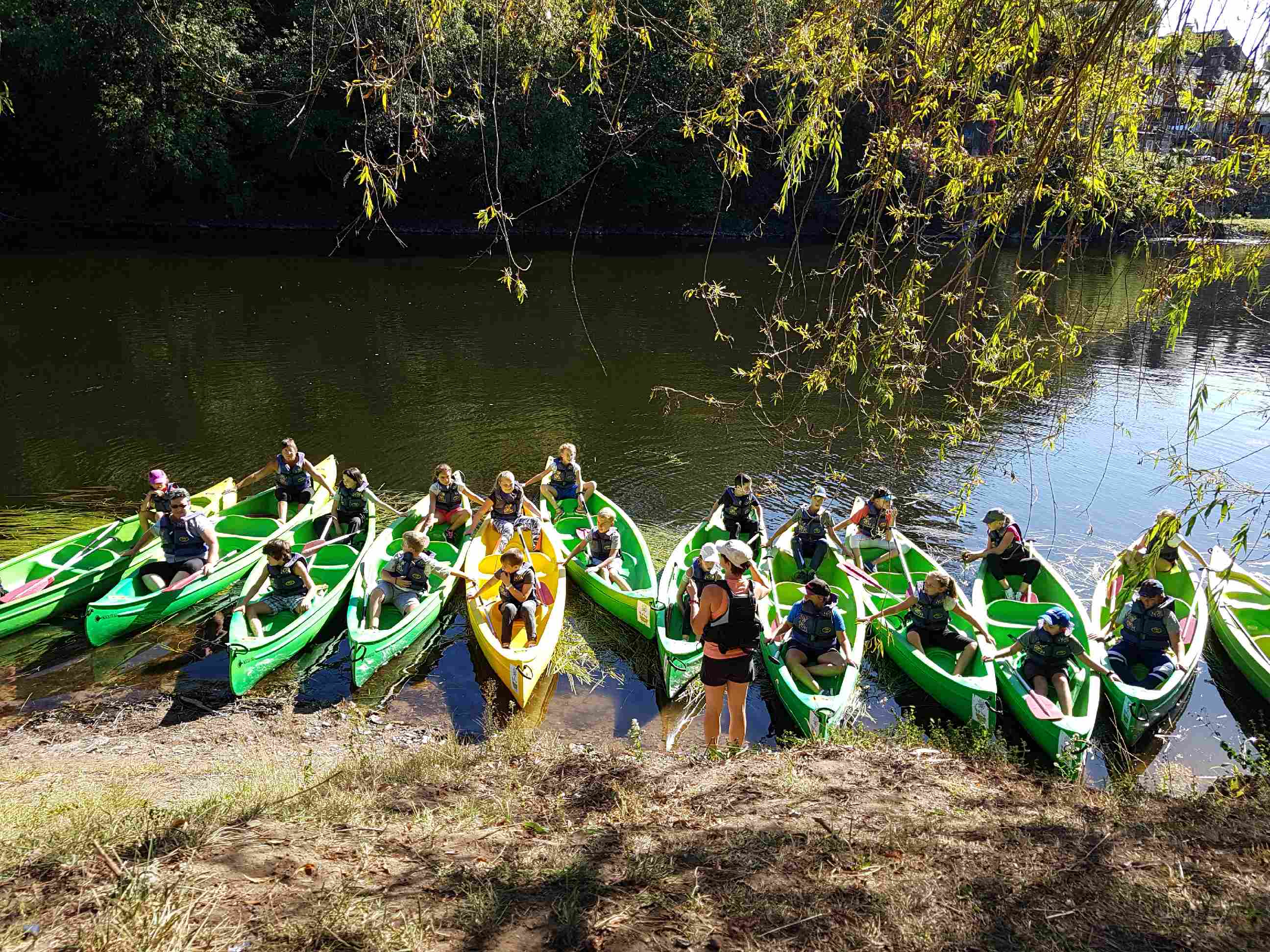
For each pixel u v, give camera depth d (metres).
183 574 9.19
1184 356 18.88
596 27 6.23
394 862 4.00
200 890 3.60
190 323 21.39
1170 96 4.76
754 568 8.37
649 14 7.18
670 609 9.05
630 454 14.18
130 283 25.33
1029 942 3.29
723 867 3.96
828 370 5.60
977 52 5.06
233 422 15.05
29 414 15.05
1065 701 7.17
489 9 5.97
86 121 30.64
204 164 33.19
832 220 39.69
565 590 9.64
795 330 5.80
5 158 33.41
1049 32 4.93
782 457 14.06
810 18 5.31
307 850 4.09
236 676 7.68
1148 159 4.93
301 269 28.61
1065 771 6.66
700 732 7.45
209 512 11.16
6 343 19.06
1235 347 19.52
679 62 12.56
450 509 10.95
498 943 3.35
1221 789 6.00
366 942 3.29
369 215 5.65
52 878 3.71
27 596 8.64
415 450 14.16
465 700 7.86
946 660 8.37
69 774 6.30
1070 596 9.11
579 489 11.80
